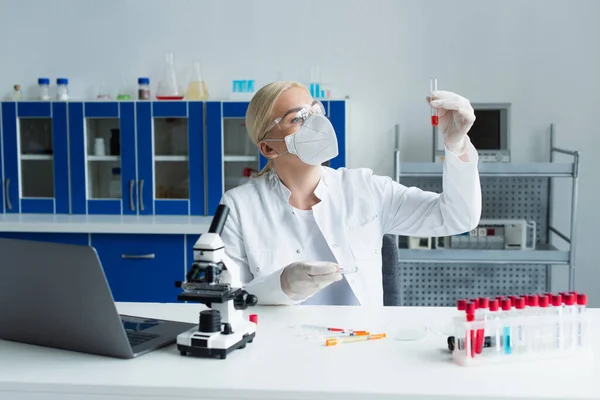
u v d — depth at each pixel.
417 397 1.14
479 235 3.27
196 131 3.44
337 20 3.58
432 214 2.00
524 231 3.26
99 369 1.26
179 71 3.68
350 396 1.15
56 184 3.56
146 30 3.67
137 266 3.33
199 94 3.51
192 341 1.32
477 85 3.56
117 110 3.48
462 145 1.82
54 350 1.38
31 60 3.73
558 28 3.50
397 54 3.57
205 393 1.17
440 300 3.61
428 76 3.57
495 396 1.13
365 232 2.02
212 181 3.46
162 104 3.44
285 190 1.98
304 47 3.61
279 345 1.40
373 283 1.99
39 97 3.74
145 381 1.20
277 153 1.91
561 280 3.61
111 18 3.68
